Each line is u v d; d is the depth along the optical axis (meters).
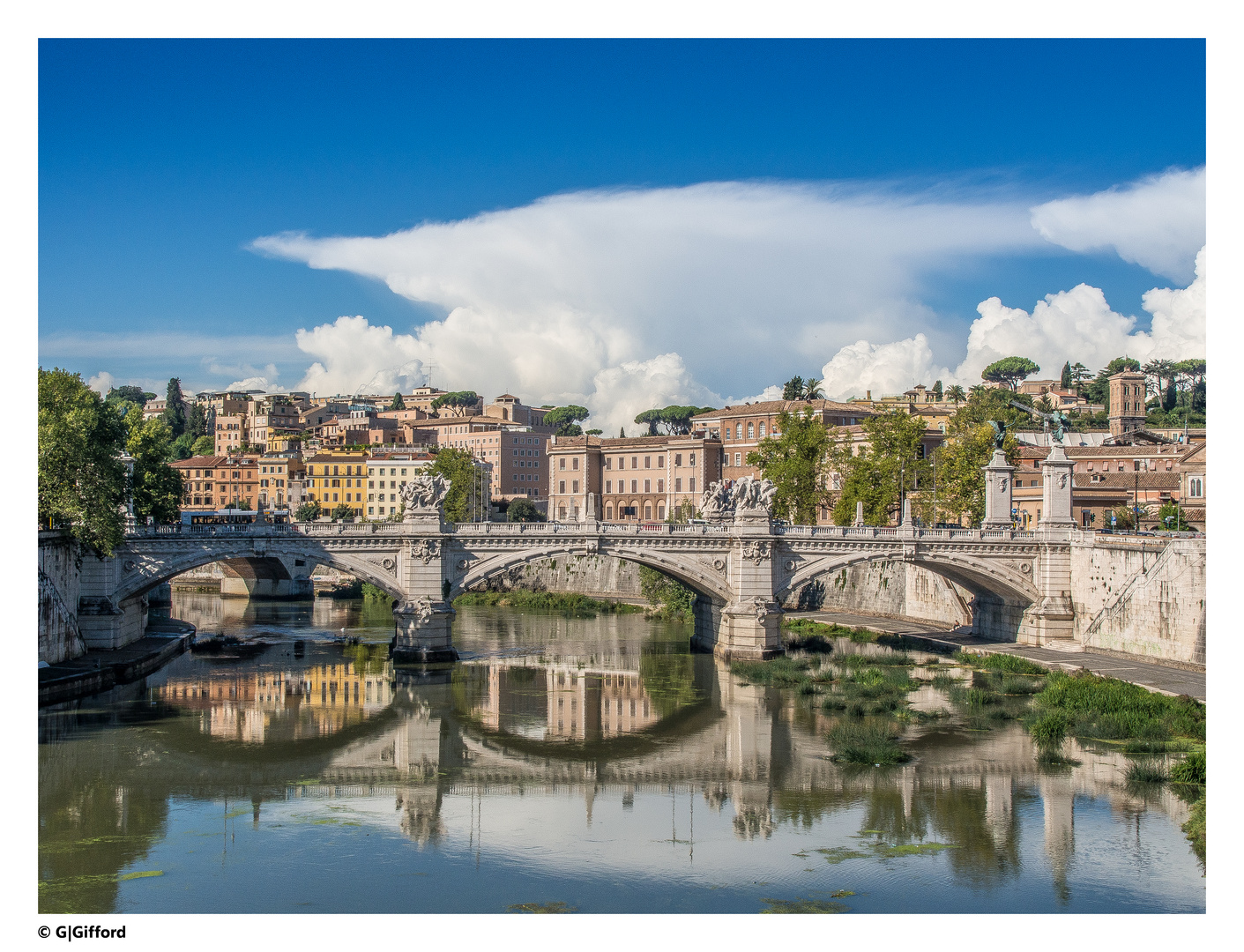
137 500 119.06
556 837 54.38
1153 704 75.75
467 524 99.81
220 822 56.25
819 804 59.38
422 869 49.94
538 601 155.75
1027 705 80.12
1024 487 149.38
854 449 178.50
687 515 183.38
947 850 52.34
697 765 67.06
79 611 91.25
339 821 56.69
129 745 70.44
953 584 119.75
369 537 97.25
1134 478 141.75
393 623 129.88
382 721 78.06
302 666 98.94
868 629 119.25
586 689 90.00
